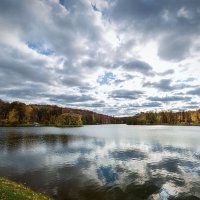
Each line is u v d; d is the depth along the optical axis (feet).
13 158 142.41
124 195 78.02
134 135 335.06
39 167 117.91
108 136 315.58
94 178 97.81
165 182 91.30
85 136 313.73
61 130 475.72
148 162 129.29
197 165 120.98
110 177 99.09
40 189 83.92
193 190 82.12
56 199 74.38
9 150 174.29
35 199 60.85
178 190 82.12
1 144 209.87
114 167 117.19
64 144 214.48
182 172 106.63
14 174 104.58
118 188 84.74
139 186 86.74
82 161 132.67
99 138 281.74
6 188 62.64
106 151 170.50
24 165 122.52
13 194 57.93
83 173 105.70
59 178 97.91
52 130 470.80
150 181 92.89
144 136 313.94
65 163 127.44
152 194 78.69
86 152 165.48
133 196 77.15
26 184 89.66
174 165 120.98
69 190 82.89
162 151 168.86
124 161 132.16
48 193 79.87
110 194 79.10
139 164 124.06
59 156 149.38
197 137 292.61
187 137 293.23
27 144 212.23
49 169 113.80
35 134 340.39
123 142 233.35
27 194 64.13
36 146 198.29
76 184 89.56
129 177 98.68
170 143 221.05
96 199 74.79
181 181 92.53
